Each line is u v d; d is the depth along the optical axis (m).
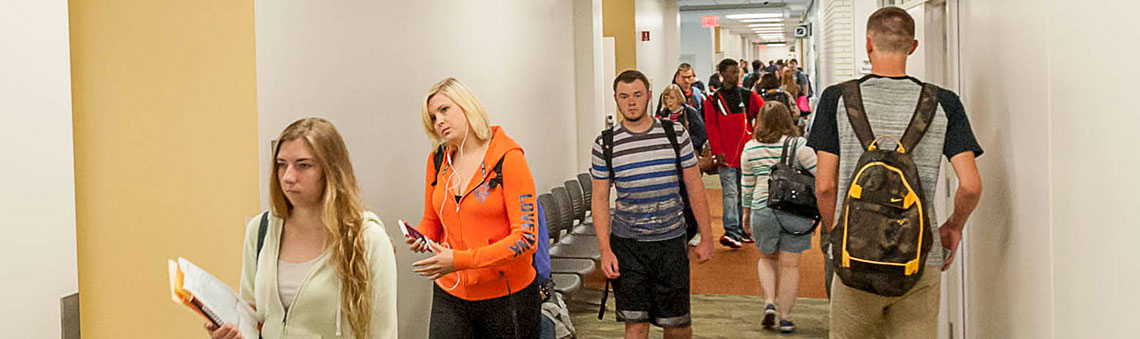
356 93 4.04
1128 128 2.10
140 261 3.52
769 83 10.03
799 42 38.50
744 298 6.61
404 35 4.56
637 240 4.18
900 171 3.03
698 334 5.61
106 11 3.43
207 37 3.34
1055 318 2.71
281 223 2.41
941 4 4.41
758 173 5.58
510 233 3.47
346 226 2.36
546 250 3.73
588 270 5.84
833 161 3.30
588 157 9.20
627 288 4.21
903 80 3.21
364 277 2.37
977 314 3.91
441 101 3.43
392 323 2.46
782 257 5.57
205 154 3.38
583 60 9.17
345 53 3.93
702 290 6.90
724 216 8.66
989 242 3.63
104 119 3.47
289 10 3.50
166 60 3.40
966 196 3.14
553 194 6.83
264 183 3.33
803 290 6.84
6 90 1.99
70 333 2.17
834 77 11.77
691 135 8.76
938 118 3.15
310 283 2.37
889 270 3.02
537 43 7.35
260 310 2.41
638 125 4.21
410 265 4.67
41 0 2.09
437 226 3.66
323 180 2.36
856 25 9.82
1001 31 3.34
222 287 2.26
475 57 5.66
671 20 19.61
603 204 4.25
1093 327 2.38
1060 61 2.62
